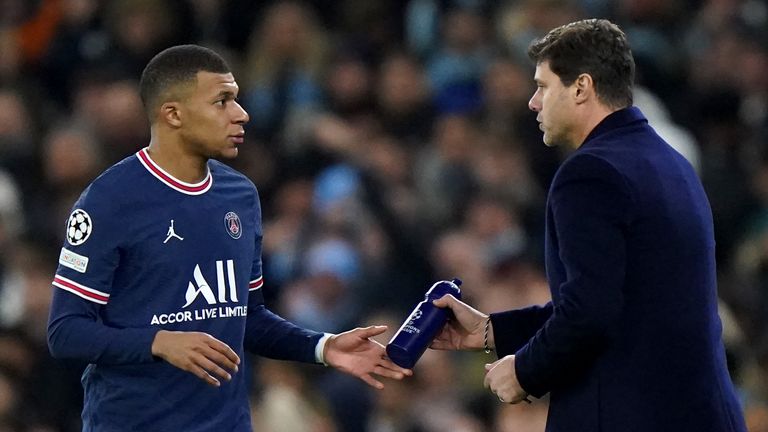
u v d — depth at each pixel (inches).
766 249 1576.0
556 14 1790.1
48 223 1582.2
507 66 1723.7
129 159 816.9
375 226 1578.5
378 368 861.2
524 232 1603.1
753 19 1916.8
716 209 1659.7
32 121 1733.5
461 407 1413.6
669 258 776.3
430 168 1657.2
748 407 1330.0
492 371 804.0
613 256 762.2
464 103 1768.0
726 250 1652.3
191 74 810.2
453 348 866.8
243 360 832.9
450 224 1610.5
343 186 1599.4
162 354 772.0
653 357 775.7
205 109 810.2
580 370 788.0
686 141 1699.1
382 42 1849.2
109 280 801.6
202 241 812.6
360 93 1736.0
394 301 1533.0
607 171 770.2
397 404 1406.3
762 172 1702.8
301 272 1539.1
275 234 1589.6
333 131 1673.2
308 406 1385.3
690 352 779.4
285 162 1654.8
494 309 1455.5
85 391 828.6
